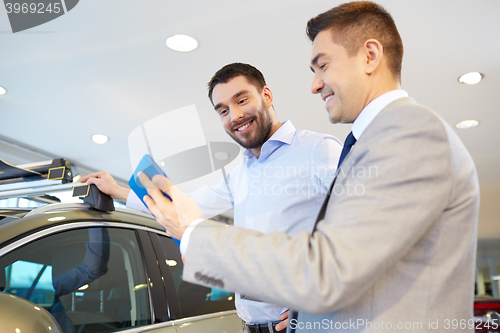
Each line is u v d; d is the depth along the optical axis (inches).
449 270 27.7
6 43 112.3
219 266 26.2
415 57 124.6
